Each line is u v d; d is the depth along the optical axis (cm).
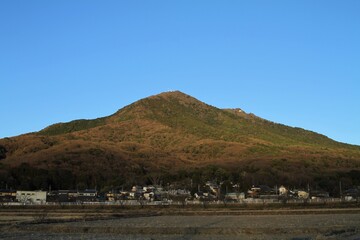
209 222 9494
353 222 9006
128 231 8025
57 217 11612
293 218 10319
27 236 7450
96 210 14212
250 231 7588
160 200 17150
